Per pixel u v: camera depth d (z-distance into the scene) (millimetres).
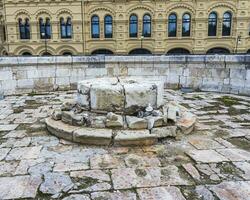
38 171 3463
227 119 5859
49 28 31281
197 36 30734
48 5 30266
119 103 4848
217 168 3506
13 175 3367
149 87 4941
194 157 3826
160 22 30469
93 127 4617
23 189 3061
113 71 9898
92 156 3908
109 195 2932
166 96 8578
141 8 30312
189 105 7293
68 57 9625
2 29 33812
